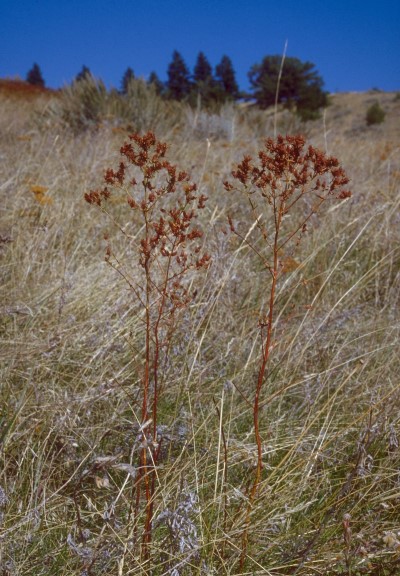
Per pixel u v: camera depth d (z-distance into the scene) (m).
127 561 1.86
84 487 2.20
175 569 1.76
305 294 3.64
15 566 1.83
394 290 3.73
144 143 1.84
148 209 1.90
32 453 2.31
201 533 1.93
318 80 26.00
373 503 2.16
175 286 2.07
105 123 8.27
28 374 2.62
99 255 3.72
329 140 7.74
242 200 4.79
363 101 39.88
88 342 2.93
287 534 2.03
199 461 2.18
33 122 9.32
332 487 2.28
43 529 2.01
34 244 3.67
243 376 2.68
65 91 10.40
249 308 3.36
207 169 5.64
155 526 1.92
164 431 2.15
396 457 2.29
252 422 2.54
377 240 4.23
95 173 5.01
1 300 3.19
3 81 20.52
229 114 11.91
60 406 2.46
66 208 4.22
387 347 3.04
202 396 2.61
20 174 4.86
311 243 4.11
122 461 2.29
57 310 3.08
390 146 7.21
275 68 25.42
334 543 2.00
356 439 2.40
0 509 1.97
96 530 2.07
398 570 1.94
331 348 3.08
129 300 3.12
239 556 1.91
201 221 4.21
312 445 2.38
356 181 5.39
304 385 2.73
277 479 2.20
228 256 3.46
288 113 12.94
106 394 2.52
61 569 1.87
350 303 3.57
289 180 1.81
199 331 3.04
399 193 4.61
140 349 2.87
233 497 2.08
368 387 2.71
